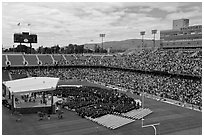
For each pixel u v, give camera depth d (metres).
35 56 154.25
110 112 65.00
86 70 149.12
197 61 108.50
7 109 69.75
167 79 105.81
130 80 116.44
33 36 149.00
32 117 61.84
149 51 153.12
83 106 71.12
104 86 113.31
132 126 55.12
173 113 67.06
